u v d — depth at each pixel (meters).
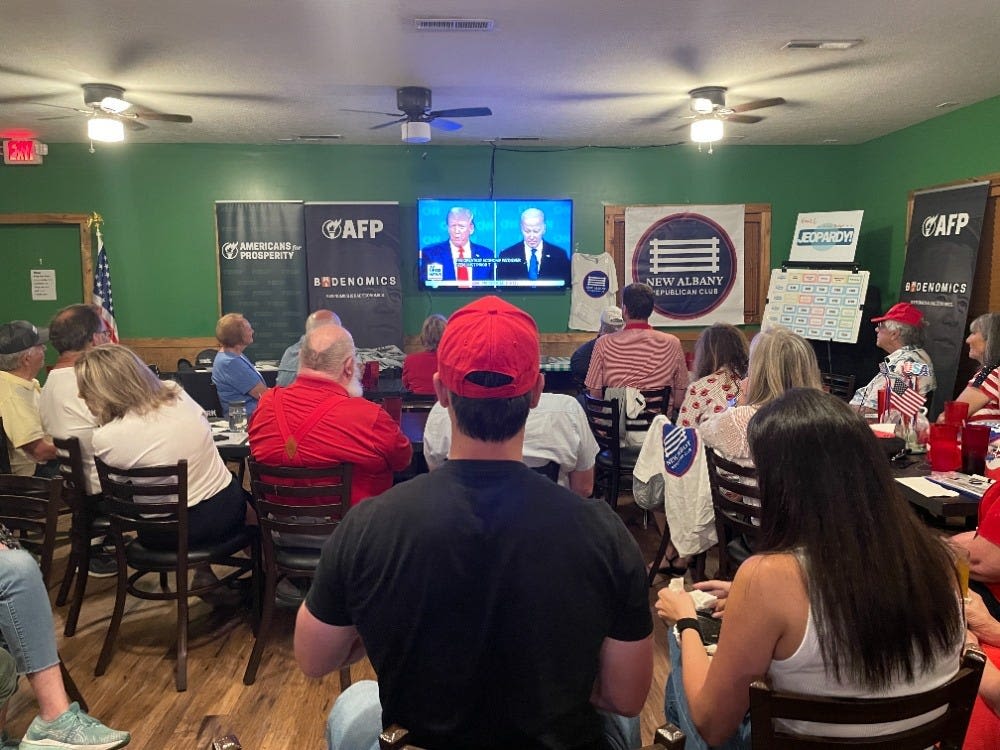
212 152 6.71
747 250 7.12
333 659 1.12
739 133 6.43
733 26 3.64
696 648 1.42
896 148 6.36
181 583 2.72
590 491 2.91
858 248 7.01
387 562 1.00
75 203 6.66
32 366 3.50
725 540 2.83
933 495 2.42
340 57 4.09
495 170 6.93
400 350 6.79
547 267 6.98
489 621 0.98
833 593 1.13
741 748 1.43
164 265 6.78
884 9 3.43
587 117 5.69
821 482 1.18
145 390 2.74
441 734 1.01
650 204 7.04
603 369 4.30
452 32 3.67
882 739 1.14
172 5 3.26
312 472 2.56
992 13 3.48
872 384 4.19
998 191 5.18
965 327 5.32
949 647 1.16
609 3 3.30
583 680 1.01
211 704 2.57
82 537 3.07
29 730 2.14
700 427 2.90
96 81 4.53
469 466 1.05
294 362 4.76
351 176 6.85
